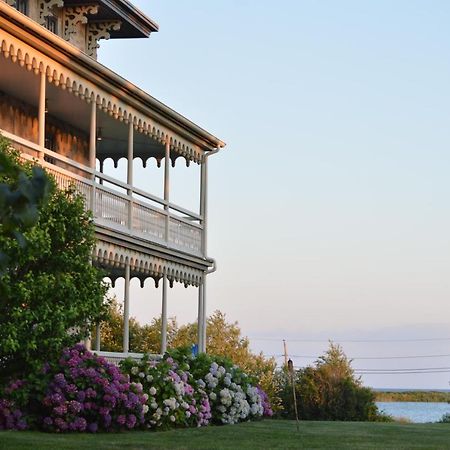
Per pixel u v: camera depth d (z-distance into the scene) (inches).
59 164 1024.9
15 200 213.6
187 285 1120.8
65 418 702.5
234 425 893.2
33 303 637.3
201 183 1153.4
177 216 1072.2
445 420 1945.1
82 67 861.8
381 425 981.2
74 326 695.7
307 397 2026.3
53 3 965.8
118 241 936.3
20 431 689.0
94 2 1027.3
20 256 594.6
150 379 789.2
